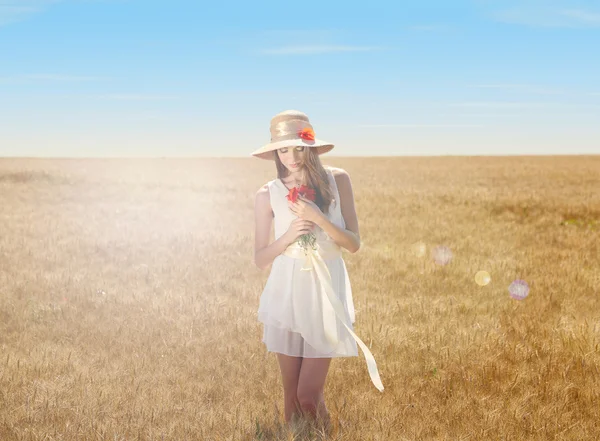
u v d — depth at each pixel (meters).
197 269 9.66
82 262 10.09
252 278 9.24
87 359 5.51
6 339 6.05
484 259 10.88
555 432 4.04
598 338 6.14
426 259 10.75
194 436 3.91
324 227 3.22
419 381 4.98
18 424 4.05
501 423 4.12
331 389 4.75
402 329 6.51
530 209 19.28
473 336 6.25
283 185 3.41
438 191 27.44
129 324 6.63
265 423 4.00
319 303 3.33
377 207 19.36
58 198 21.39
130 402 4.45
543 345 5.91
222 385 4.94
